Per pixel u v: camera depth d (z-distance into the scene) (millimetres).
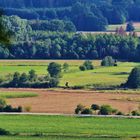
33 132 164375
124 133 166625
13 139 152625
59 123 180375
